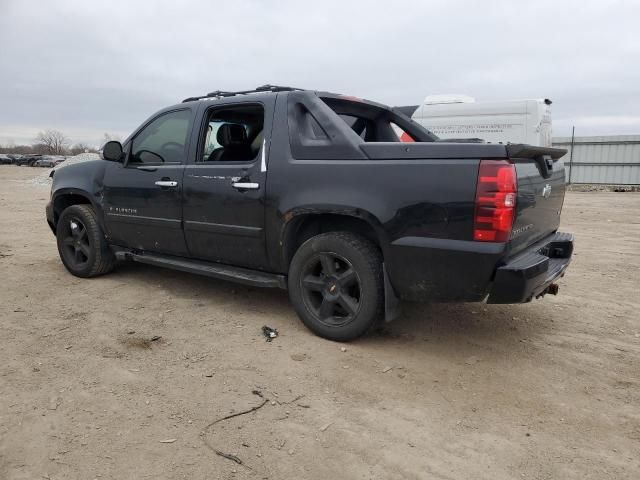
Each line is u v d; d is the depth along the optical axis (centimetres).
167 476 235
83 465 242
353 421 283
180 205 460
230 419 283
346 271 377
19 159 6031
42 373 332
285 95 412
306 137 397
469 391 318
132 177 501
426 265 336
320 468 243
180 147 475
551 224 417
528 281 315
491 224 311
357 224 385
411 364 355
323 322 392
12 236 861
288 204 388
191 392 311
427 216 331
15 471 238
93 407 292
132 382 322
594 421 286
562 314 464
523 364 357
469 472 242
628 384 329
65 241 576
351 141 370
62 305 470
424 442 265
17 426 272
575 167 2506
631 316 459
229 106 446
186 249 471
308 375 336
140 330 410
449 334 411
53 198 588
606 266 662
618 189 2327
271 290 524
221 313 454
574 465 247
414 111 1205
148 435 266
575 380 334
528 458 253
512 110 1090
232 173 423
